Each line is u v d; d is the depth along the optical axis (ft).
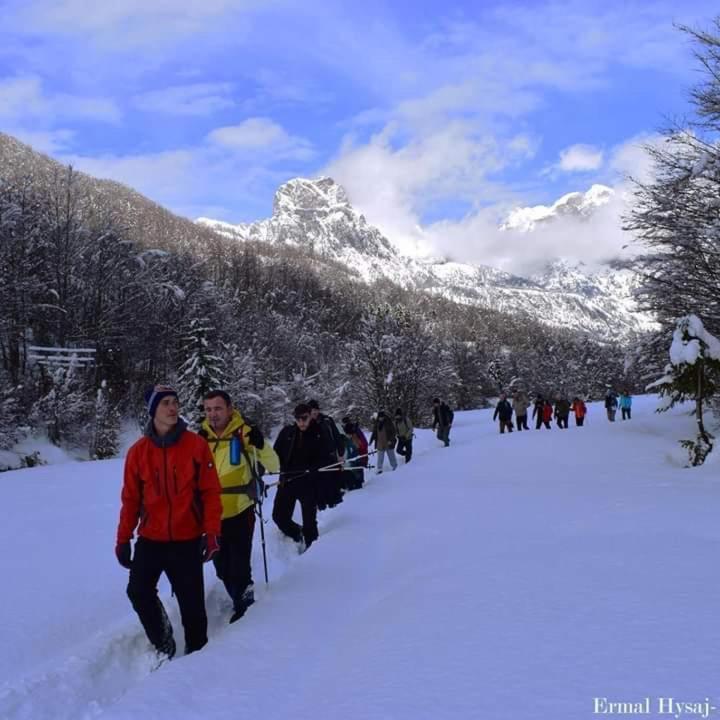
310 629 14.94
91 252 127.03
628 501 26.73
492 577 15.94
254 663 12.97
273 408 140.36
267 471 20.40
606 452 51.08
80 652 14.67
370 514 30.53
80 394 101.60
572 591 14.16
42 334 120.16
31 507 36.52
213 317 149.38
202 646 15.46
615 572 15.40
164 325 136.67
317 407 34.35
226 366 123.54
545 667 10.41
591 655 10.66
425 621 13.35
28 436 93.15
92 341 120.98
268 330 201.57
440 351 211.00
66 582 20.72
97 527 30.30
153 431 15.35
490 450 57.47
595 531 20.74
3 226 102.01
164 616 15.44
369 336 162.71
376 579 18.80
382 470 54.65
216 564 18.81
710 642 10.72
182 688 11.86
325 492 33.83
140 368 135.95
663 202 52.54
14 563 23.21
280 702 10.99
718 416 60.85
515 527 22.68
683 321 43.52
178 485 15.17
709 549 17.16
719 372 43.55
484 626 12.59
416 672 10.94
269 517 32.86
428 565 18.49
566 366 332.39
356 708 9.96
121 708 11.24
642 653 10.52
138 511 15.44
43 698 12.71
